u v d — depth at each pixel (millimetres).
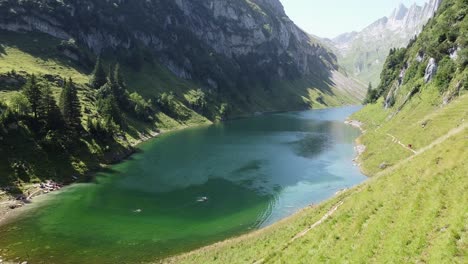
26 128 95562
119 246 57062
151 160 115250
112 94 152875
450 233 24812
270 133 176000
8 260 51781
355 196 42875
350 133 174750
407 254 25906
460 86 98875
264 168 106562
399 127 117188
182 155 123188
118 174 98500
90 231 62781
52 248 55969
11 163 84062
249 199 80062
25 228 63438
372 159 105500
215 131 182000
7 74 126500
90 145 108312
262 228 62562
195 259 49875
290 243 39969
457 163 34375
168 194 83062
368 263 27500
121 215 70312
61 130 102188
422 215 29391
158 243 58375
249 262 41250
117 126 133000
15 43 169500
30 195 78688
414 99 129750
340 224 36781
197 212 72375
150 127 170125
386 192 37906
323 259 31547
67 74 164625
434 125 92375
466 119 79188
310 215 50562
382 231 30703
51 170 89625
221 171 103125
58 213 70562
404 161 47688
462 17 134125
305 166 108875
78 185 88250
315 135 169125
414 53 172000
